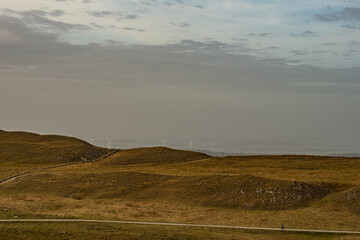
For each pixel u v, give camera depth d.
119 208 93.19
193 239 69.69
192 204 99.00
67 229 71.81
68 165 151.00
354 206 92.19
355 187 101.25
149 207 95.56
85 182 114.88
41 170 134.00
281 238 73.38
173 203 100.00
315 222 83.00
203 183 111.12
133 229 73.62
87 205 95.31
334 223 82.12
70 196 104.69
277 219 85.69
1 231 68.88
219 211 93.12
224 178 113.81
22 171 132.62
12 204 90.31
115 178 117.94
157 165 151.50
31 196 102.50
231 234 74.19
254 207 95.50
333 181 113.25
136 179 117.12
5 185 111.62
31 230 70.25
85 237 68.06
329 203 95.75
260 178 111.56
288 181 106.75
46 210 87.88
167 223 80.56
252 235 74.56
